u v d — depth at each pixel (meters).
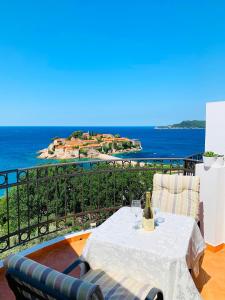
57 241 3.77
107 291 1.95
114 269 2.23
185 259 2.02
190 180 3.44
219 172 3.46
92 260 2.30
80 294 1.10
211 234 3.57
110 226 2.54
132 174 5.96
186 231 2.43
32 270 1.26
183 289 2.00
